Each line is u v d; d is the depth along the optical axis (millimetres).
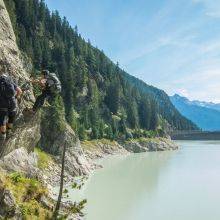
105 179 72875
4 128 15109
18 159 29328
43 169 65625
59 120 78562
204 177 76625
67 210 28172
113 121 167250
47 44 179750
